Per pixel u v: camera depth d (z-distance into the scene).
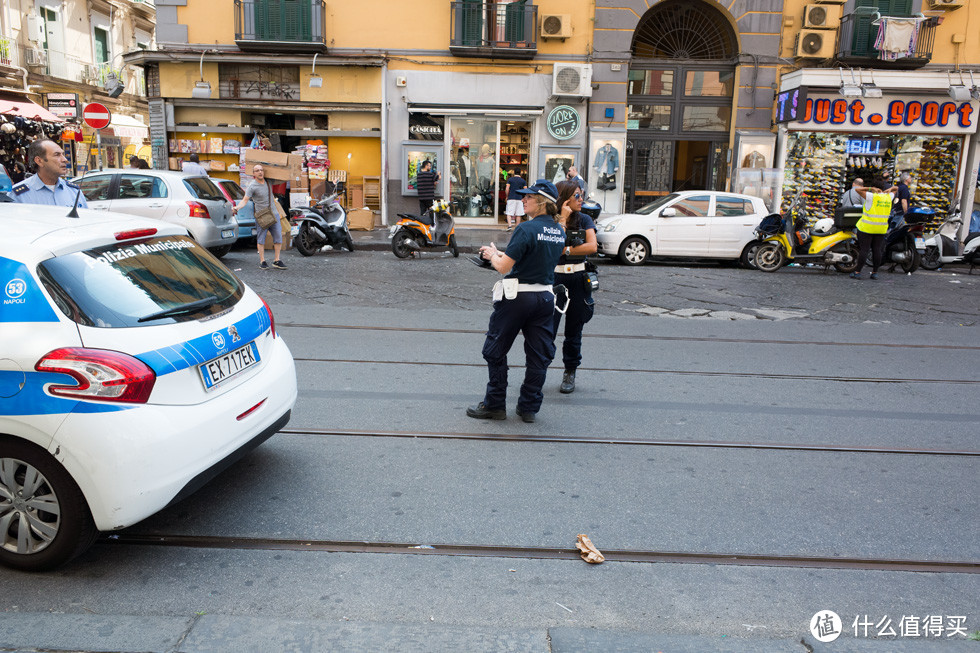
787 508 3.96
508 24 18.28
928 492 4.19
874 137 18.48
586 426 5.14
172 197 11.86
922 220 13.41
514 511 3.86
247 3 17.95
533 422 5.18
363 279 11.12
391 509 3.85
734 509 3.94
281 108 18.59
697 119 19.61
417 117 18.84
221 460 3.43
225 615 2.92
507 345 5.04
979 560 3.48
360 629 2.86
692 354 7.21
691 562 3.42
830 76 17.55
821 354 7.31
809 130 18.16
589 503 3.97
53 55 23.95
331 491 4.04
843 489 4.21
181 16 18.19
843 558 3.47
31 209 3.83
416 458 4.50
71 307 3.08
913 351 7.52
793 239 13.41
